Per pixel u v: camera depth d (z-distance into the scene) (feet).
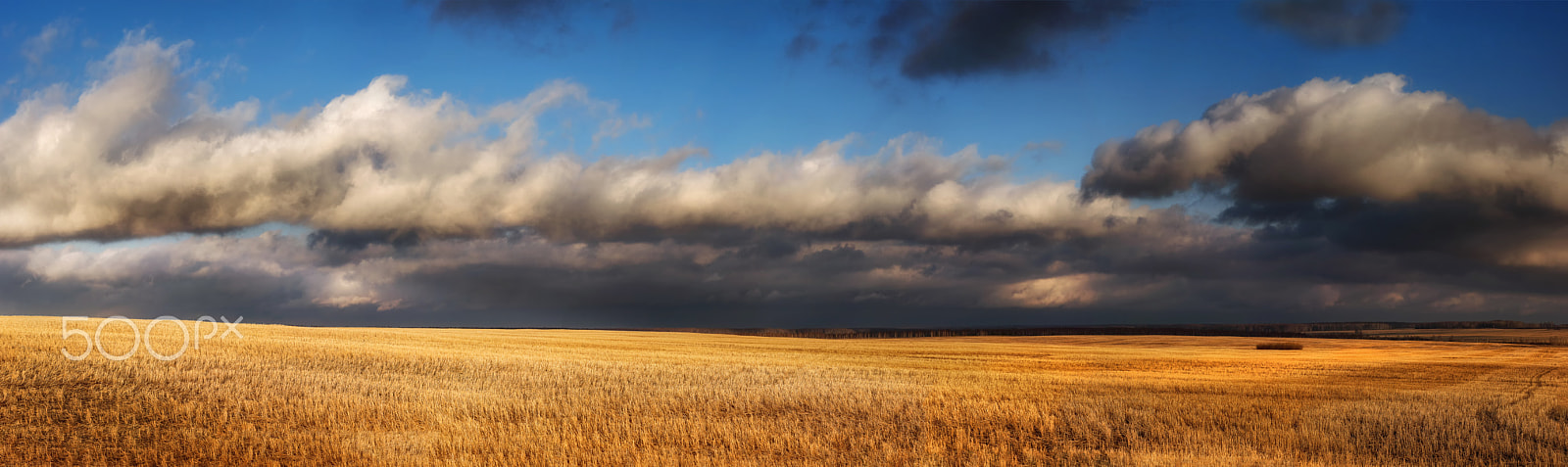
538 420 56.03
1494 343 301.22
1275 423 56.03
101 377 69.92
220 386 68.44
